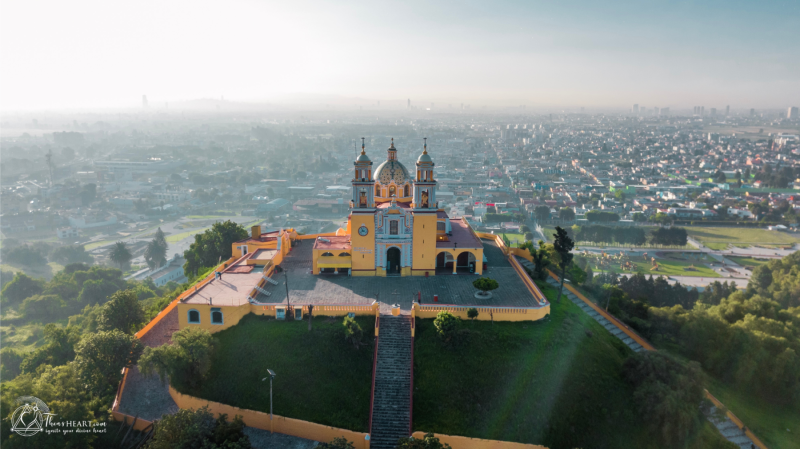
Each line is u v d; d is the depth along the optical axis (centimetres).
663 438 6066
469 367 6397
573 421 6012
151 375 6188
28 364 7481
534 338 6819
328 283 8512
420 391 6172
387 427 5834
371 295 7988
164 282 18512
